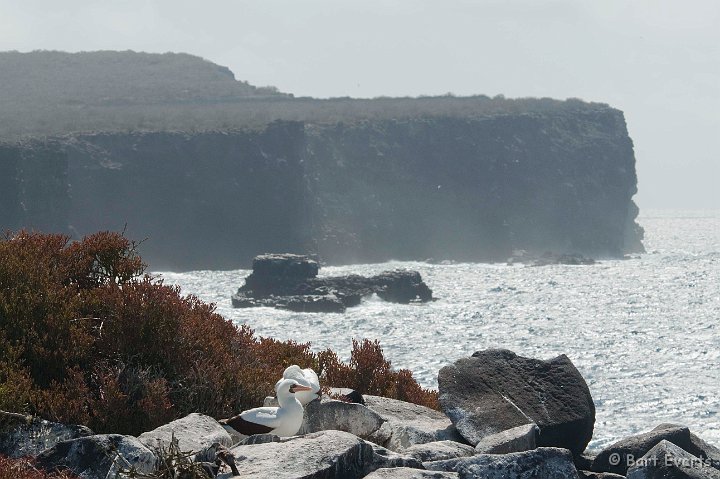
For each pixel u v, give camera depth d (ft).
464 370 85.71
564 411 83.35
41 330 86.02
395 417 93.15
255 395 90.02
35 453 72.18
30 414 77.10
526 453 66.85
